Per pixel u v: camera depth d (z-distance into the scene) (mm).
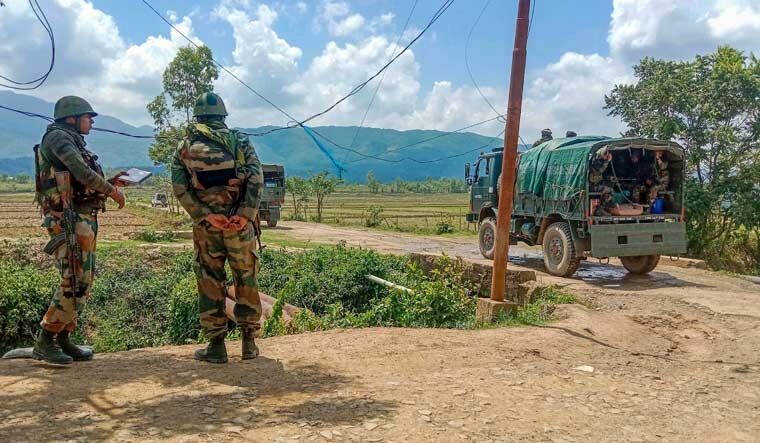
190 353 4973
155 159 26891
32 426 3139
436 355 5070
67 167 4211
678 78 18469
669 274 12773
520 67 7609
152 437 3025
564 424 3557
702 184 18172
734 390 4570
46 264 14453
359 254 14836
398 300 9289
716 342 6816
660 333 7387
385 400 3762
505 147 7863
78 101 4445
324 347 5219
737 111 18031
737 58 17875
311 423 3299
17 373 4156
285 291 7871
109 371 4289
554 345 5812
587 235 11375
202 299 4559
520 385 4312
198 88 26094
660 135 18375
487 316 8000
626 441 3357
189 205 4324
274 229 27469
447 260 11242
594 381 4574
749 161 18219
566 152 11719
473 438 3223
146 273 14445
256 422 3285
